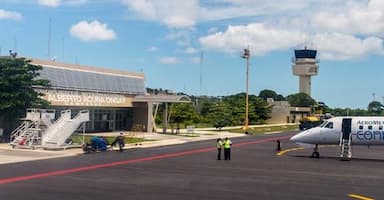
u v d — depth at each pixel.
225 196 21.69
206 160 38.88
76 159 37.38
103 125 70.81
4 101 47.62
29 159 36.53
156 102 72.81
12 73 48.50
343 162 39.31
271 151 49.84
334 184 26.11
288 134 86.25
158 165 34.41
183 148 50.66
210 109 110.69
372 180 27.98
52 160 36.28
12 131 51.81
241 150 50.59
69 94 61.47
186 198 20.97
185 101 72.81
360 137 42.56
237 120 114.06
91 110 68.00
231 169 32.56
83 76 65.06
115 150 46.22
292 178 28.33
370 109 195.50
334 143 43.44
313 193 22.91
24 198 20.34
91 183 25.00
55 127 46.31
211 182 26.09
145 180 26.50
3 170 29.84
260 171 31.67
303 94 166.62
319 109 165.25
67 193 21.73
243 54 88.19
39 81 51.34
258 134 85.50
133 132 71.75
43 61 58.84
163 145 54.28
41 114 46.50
